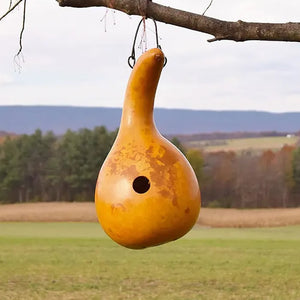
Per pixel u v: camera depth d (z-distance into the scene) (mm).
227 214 52281
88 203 61094
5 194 63156
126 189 4035
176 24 3922
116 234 4152
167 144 4227
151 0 3916
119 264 23125
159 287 18094
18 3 4129
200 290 17594
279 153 56406
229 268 22172
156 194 4000
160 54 3996
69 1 3824
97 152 62531
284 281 19172
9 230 43781
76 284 18516
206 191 56719
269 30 3920
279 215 50844
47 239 34438
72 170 62562
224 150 60812
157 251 27781
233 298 16359
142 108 4195
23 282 18875
